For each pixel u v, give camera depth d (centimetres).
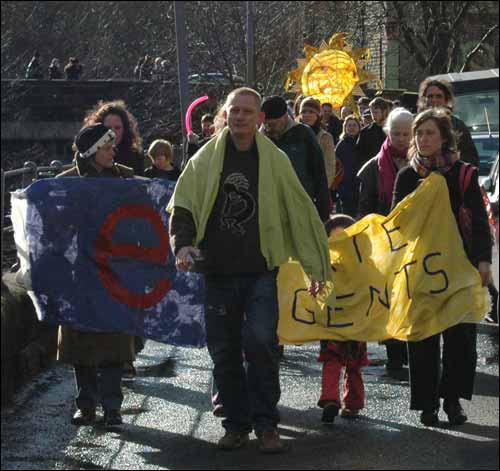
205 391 1027
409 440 853
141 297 936
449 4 3878
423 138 909
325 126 1780
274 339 823
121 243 938
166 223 938
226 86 3553
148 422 917
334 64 1862
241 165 826
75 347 913
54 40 7656
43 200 937
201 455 820
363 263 927
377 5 3453
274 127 1059
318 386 1041
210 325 842
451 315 886
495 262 1251
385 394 1009
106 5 7194
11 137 5291
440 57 3825
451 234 904
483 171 2481
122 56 6962
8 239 1341
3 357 961
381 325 920
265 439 820
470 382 898
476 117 2697
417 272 903
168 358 1174
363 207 1126
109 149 956
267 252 825
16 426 902
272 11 3519
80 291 930
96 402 921
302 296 932
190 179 824
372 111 1656
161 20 4525
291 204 835
